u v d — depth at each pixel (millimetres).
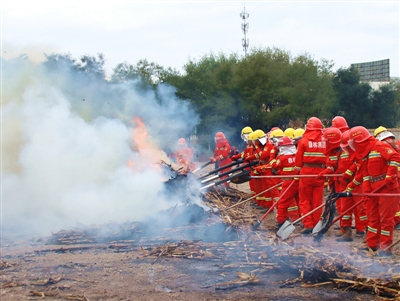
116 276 5832
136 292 5262
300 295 5180
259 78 32219
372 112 39938
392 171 6590
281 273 5867
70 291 5301
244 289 5371
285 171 9109
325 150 8492
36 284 5508
